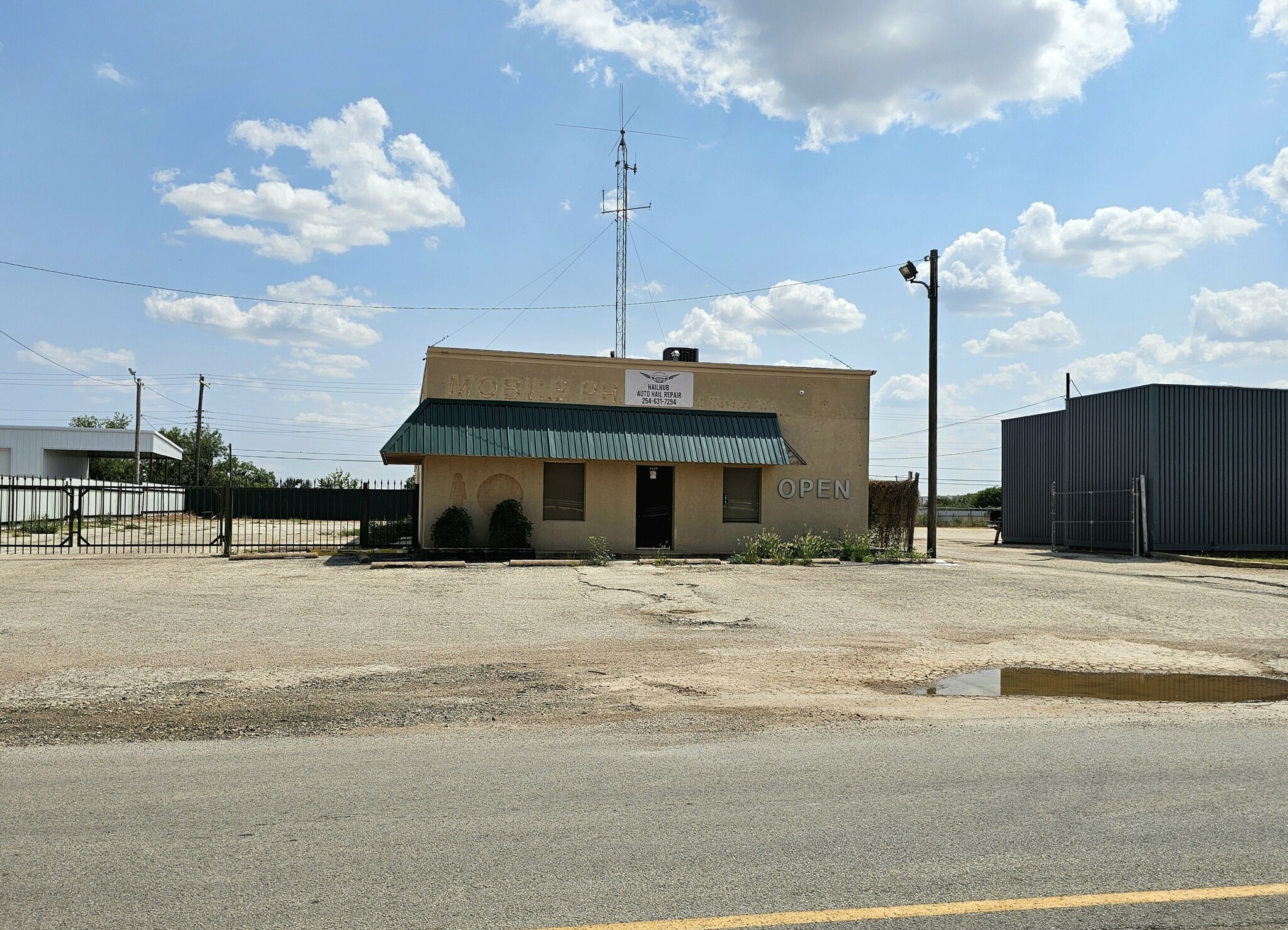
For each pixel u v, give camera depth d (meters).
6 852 4.36
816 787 5.53
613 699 8.38
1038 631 12.51
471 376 21.86
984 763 6.09
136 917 3.66
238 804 5.12
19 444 46.44
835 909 3.77
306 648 10.67
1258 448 28.41
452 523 20.84
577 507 22.16
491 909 3.75
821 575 18.48
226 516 22.23
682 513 22.72
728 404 23.27
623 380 22.66
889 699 8.55
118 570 18.67
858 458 23.94
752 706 8.12
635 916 3.69
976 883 4.05
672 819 4.89
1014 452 34.91
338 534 34.09
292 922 3.62
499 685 8.93
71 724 7.19
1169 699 8.73
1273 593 16.44
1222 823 4.87
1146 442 27.73
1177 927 3.64
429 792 5.38
